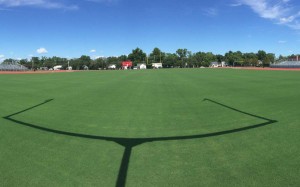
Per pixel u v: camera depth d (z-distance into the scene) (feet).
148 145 22.08
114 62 458.91
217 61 552.41
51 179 15.97
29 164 18.20
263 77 107.96
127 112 36.14
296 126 27.04
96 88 69.31
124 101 45.88
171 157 19.35
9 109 38.83
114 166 17.80
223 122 29.48
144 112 36.04
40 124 29.50
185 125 28.58
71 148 21.42
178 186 15.06
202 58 518.78
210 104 41.50
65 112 36.37
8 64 346.13
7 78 121.70
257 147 21.09
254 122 29.07
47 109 38.65
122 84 82.12
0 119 32.09
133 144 22.38
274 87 64.90
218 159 18.84
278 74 134.31
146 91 61.00
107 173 16.75
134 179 15.94
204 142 22.67
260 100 44.27
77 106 41.04
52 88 69.67
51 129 27.32
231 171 16.84
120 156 19.60
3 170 17.25
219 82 84.53
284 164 17.71
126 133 25.75
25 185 15.24
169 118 32.14
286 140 22.63
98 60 433.48
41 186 15.12
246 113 33.99
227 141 22.79
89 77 128.47
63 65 419.54
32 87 72.79
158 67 464.65
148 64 467.93
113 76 136.77
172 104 42.22
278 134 24.41
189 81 91.66
